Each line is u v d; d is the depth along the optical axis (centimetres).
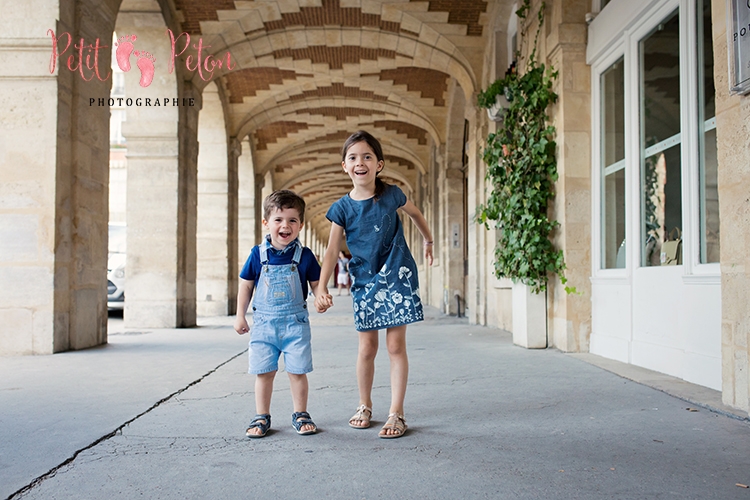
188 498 213
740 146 321
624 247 562
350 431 306
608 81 595
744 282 325
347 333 859
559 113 632
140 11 962
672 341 465
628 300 537
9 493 216
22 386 434
